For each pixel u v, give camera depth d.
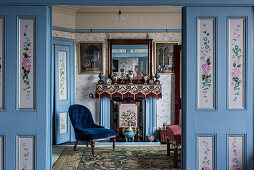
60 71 5.54
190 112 2.73
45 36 2.67
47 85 2.70
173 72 5.84
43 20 2.67
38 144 2.67
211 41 2.74
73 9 5.54
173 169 3.84
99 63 5.80
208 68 2.75
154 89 5.52
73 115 4.98
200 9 2.72
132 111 5.81
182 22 2.80
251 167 2.76
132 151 4.91
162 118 5.88
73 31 5.73
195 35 2.72
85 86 5.81
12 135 2.66
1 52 2.67
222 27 2.74
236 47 2.75
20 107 2.68
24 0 2.62
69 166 4.01
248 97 2.75
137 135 5.80
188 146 2.73
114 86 5.52
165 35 5.82
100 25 5.78
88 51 5.79
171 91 5.86
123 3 2.68
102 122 5.78
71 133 5.78
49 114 2.76
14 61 2.67
